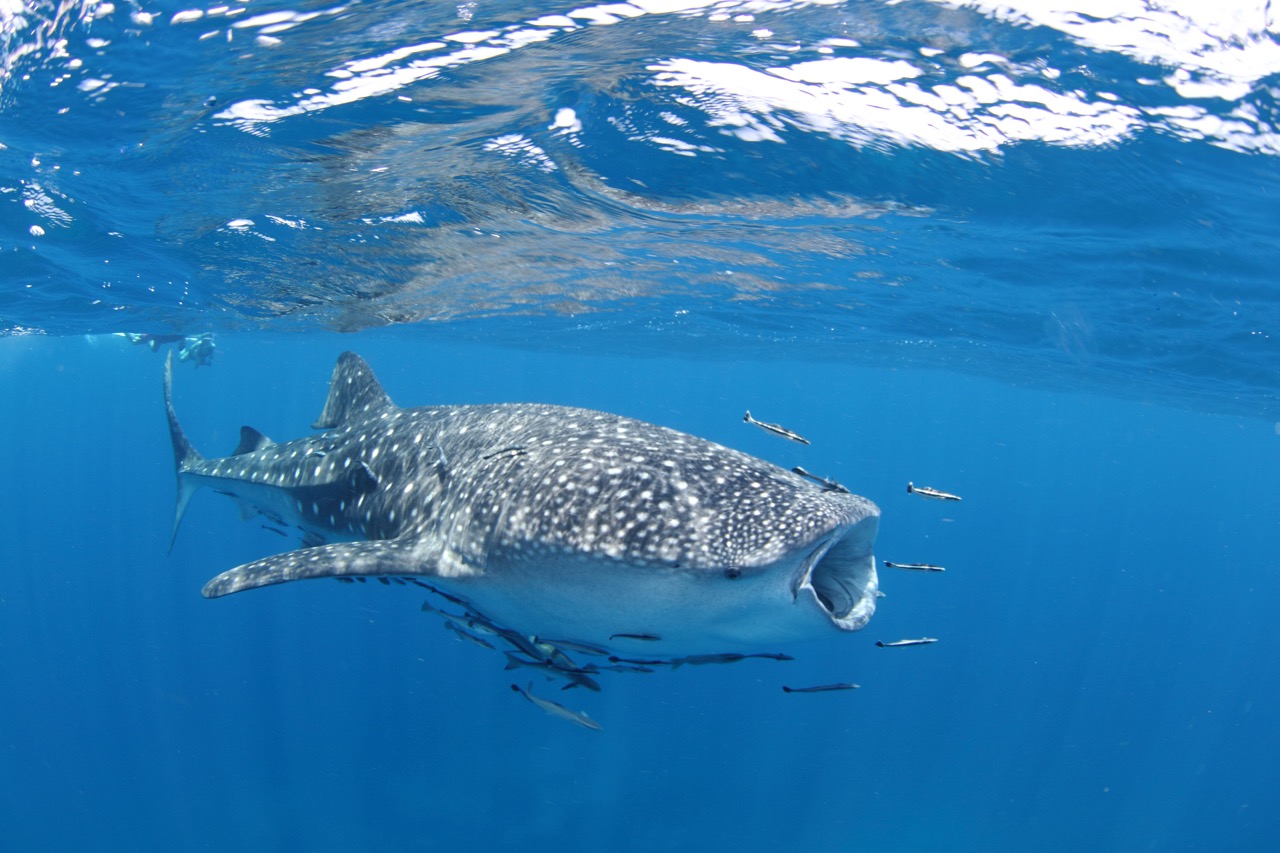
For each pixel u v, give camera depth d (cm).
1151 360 2048
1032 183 906
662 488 382
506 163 898
